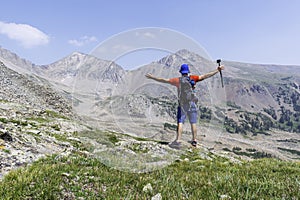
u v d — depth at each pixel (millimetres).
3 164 6855
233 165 10516
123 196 5477
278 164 10781
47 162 7438
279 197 5484
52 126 15242
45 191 5191
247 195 5586
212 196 5645
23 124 13891
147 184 6281
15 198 4836
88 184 5988
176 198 5551
